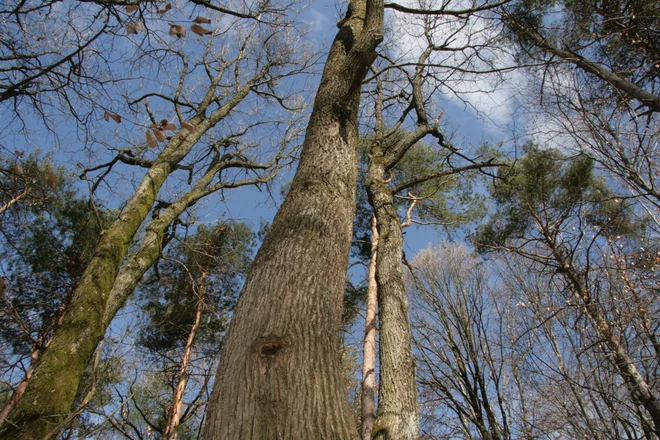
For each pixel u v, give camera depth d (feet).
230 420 5.43
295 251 7.79
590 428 23.47
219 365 6.40
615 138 19.27
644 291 21.11
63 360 14.44
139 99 26.25
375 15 11.94
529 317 33.32
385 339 10.93
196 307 37.11
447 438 35.47
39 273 32.68
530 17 24.04
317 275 7.52
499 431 34.27
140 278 20.04
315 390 5.83
